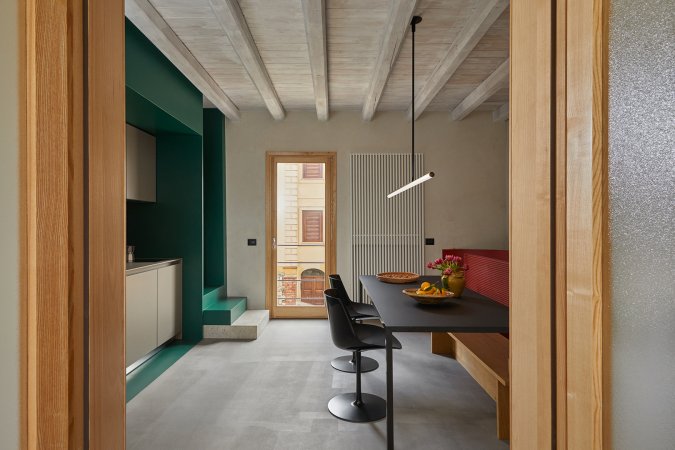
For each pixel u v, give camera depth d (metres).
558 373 0.68
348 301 3.77
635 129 0.61
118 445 0.93
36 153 0.73
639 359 0.61
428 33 3.37
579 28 0.64
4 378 0.73
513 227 0.84
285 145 5.62
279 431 2.53
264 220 5.61
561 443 0.68
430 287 2.87
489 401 2.97
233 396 3.07
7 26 0.73
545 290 0.71
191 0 2.81
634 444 0.61
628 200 0.61
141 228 4.66
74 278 0.77
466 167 5.67
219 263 5.54
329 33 3.34
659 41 0.61
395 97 5.06
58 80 0.75
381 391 3.15
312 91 4.82
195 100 4.46
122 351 0.95
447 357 4.00
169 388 3.23
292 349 4.29
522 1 0.80
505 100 5.19
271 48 3.62
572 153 0.66
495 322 2.31
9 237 0.73
